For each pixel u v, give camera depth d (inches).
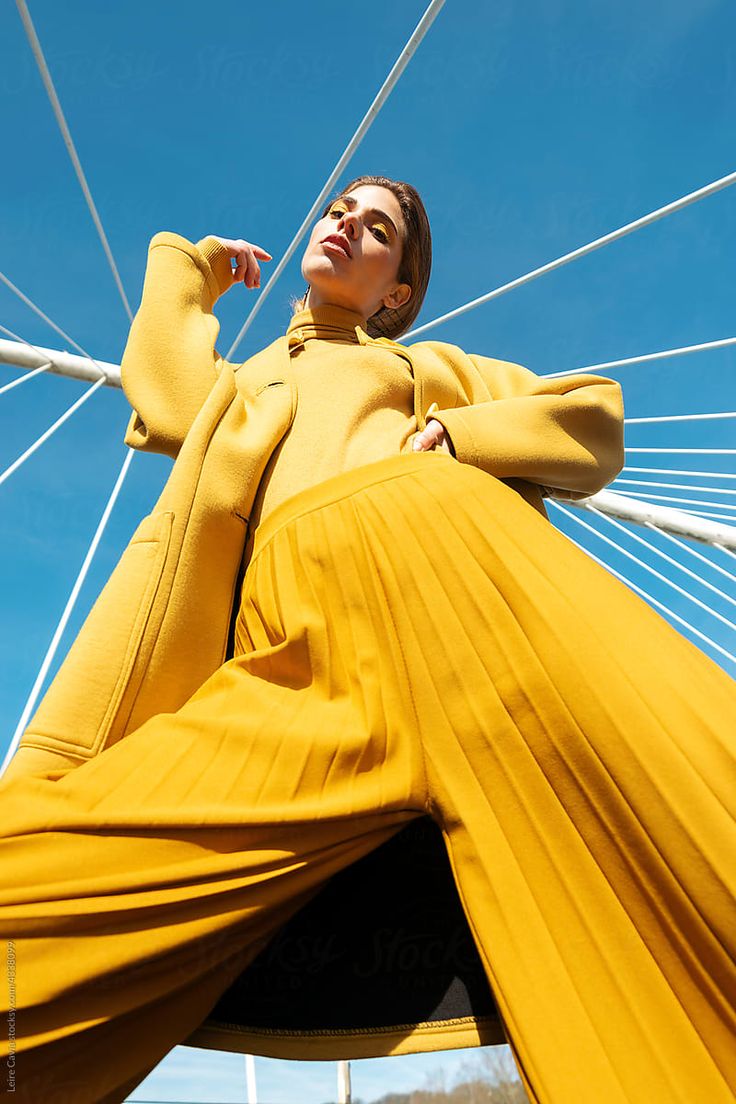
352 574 57.9
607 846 42.2
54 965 42.3
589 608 48.5
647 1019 38.4
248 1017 53.0
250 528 71.2
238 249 86.2
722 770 40.3
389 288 94.7
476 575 53.5
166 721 52.4
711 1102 35.9
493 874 44.0
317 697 54.2
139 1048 45.4
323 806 47.1
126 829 45.9
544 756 45.4
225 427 70.0
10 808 48.1
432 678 51.2
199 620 64.9
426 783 49.2
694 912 38.2
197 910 45.1
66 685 58.6
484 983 52.0
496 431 68.6
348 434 73.7
